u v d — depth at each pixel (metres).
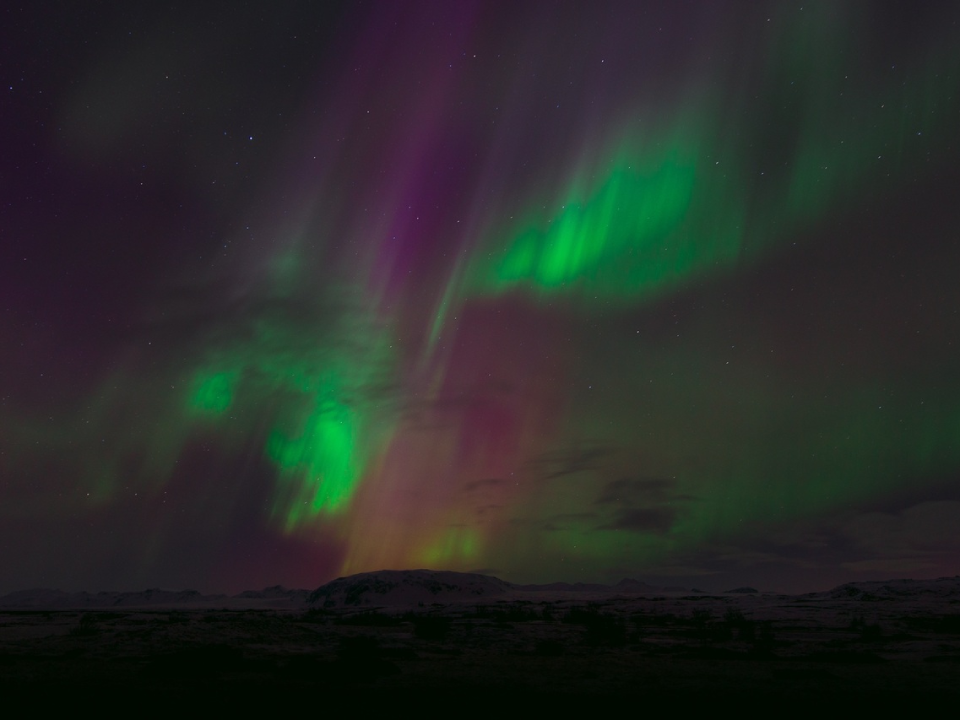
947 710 10.83
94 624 25.48
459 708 10.62
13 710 10.23
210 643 20.59
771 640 24.09
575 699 11.66
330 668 14.77
